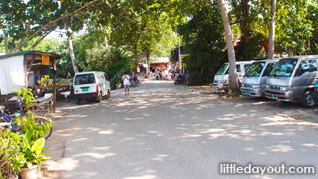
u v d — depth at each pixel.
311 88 9.84
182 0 15.58
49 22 12.63
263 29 20.42
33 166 4.44
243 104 11.52
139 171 4.64
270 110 9.82
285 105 10.63
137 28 29.75
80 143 6.62
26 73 8.59
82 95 14.22
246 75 12.92
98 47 29.00
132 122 8.86
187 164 4.86
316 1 19.05
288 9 17.62
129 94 18.84
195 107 11.36
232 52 14.23
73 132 7.85
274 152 5.28
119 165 4.98
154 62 59.00
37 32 12.45
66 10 13.23
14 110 8.48
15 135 4.46
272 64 12.11
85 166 5.02
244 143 5.95
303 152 5.21
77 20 13.41
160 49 47.50
